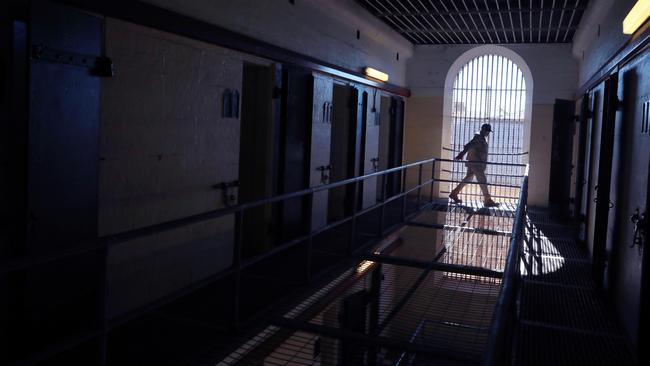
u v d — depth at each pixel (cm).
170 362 326
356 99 835
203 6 466
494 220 912
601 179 531
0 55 305
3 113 310
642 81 401
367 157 926
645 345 352
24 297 321
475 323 474
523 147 1143
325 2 698
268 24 580
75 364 321
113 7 365
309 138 685
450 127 1182
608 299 488
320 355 448
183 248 473
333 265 539
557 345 403
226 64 511
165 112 436
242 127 608
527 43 1089
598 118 635
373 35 920
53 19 327
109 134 382
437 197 1165
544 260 654
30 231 322
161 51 426
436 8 806
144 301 427
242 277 504
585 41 877
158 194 436
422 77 1155
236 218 363
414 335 433
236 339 361
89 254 365
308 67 673
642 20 392
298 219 671
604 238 527
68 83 341
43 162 328
